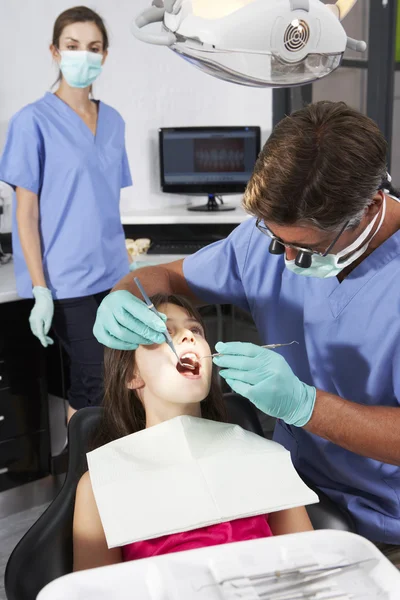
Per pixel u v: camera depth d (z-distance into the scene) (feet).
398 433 3.41
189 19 3.09
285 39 3.08
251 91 11.31
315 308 4.04
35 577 3.49
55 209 7.57
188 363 4.20
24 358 8.11
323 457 4.20
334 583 2.57
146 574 2.58
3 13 8.86
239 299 4.74
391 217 3.75
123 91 10.21
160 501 3.47
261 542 2.74
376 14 10.78
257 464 3.74
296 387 3.57
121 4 9.89
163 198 11.04
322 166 2.94
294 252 3.46
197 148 10.60
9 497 8.30
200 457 3.75
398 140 11.43
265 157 3.09
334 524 3.84
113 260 8.05
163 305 4.35
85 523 3.75
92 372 8.02
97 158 7.73
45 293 7.47
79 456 4.27
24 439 8.27
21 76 9.17
